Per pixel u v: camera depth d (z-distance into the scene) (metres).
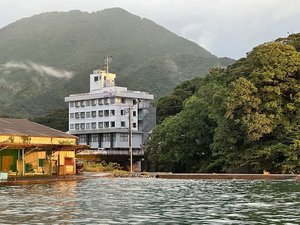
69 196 24.80
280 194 25.41
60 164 53.16
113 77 123.88
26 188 31.97
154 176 51.59
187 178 48.66
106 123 111.38
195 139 70.38
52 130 56.72
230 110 53.94
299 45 63.06
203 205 19.75
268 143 54.84
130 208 18.73
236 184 36.03
